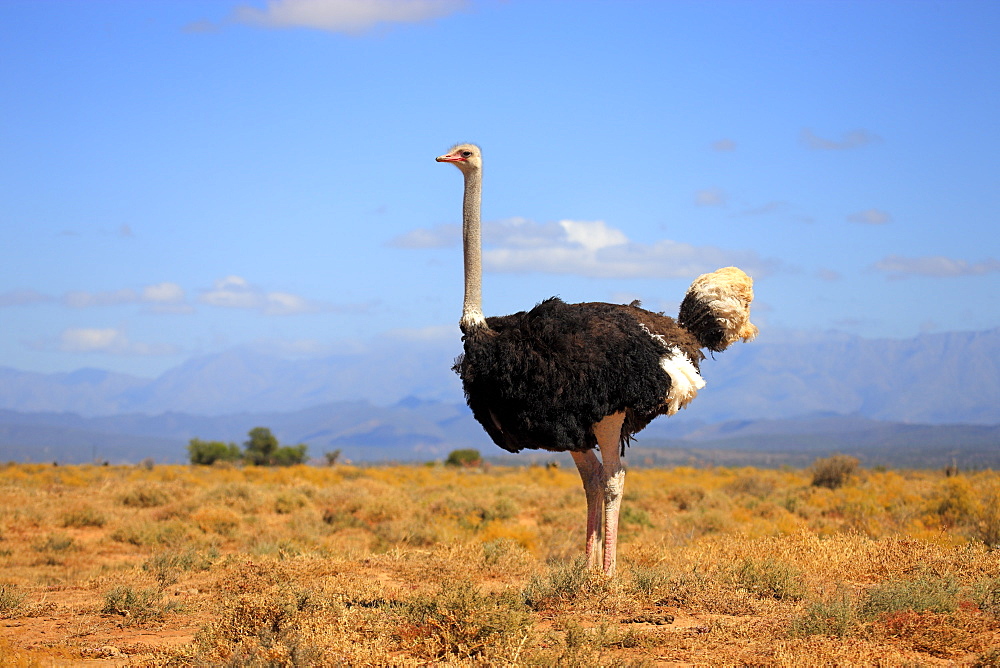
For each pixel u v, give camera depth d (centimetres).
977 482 6756
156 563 2892
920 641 1655
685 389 2230
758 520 4272
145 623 2080
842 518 4628
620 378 2162
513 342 2159
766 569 2267
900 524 3894
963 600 1956
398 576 2538
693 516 4541
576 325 2173
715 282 2559
